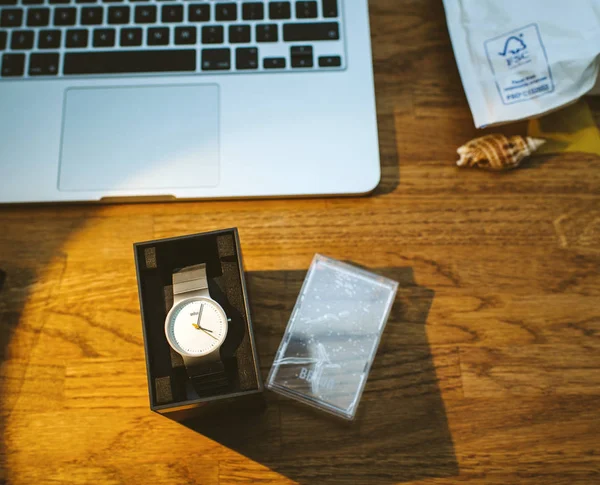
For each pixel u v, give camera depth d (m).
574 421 0.48
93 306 0.50
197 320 0.44
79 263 0.50
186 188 0.50
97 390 0.48
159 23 0.51
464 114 0.53
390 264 0.51
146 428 0.48
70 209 0.51
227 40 0.51
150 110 0.50
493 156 0.51
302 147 0.50
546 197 0.52
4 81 0.51
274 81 0.51
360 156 0.50
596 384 0.49
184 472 0.47
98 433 0.48
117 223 0.51
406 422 0.48
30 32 0.51
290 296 0.50
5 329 0.49
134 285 0.50
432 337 0.49
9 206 0.51
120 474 0.47
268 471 0.47
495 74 0.51
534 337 0.49
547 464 0.47
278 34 0.51
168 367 0.44
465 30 0.52
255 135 0.50
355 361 0.49
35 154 0.50
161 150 0.50
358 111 0.51
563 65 0.49
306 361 0.49
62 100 0.50
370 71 0.51
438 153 0.52
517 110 0.50
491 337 0.49
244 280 0.43
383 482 0.47
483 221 0.51
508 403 0.48
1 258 0.50
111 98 0.51
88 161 0.50
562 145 0.52
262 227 0.51
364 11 0.52
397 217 0.51
